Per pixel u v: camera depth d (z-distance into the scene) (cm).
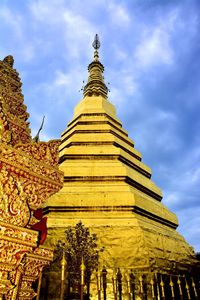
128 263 1290
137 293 1180
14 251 397
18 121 795
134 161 2147
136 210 1616
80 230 1236
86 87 3030
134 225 1479
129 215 1555
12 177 416
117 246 1366
